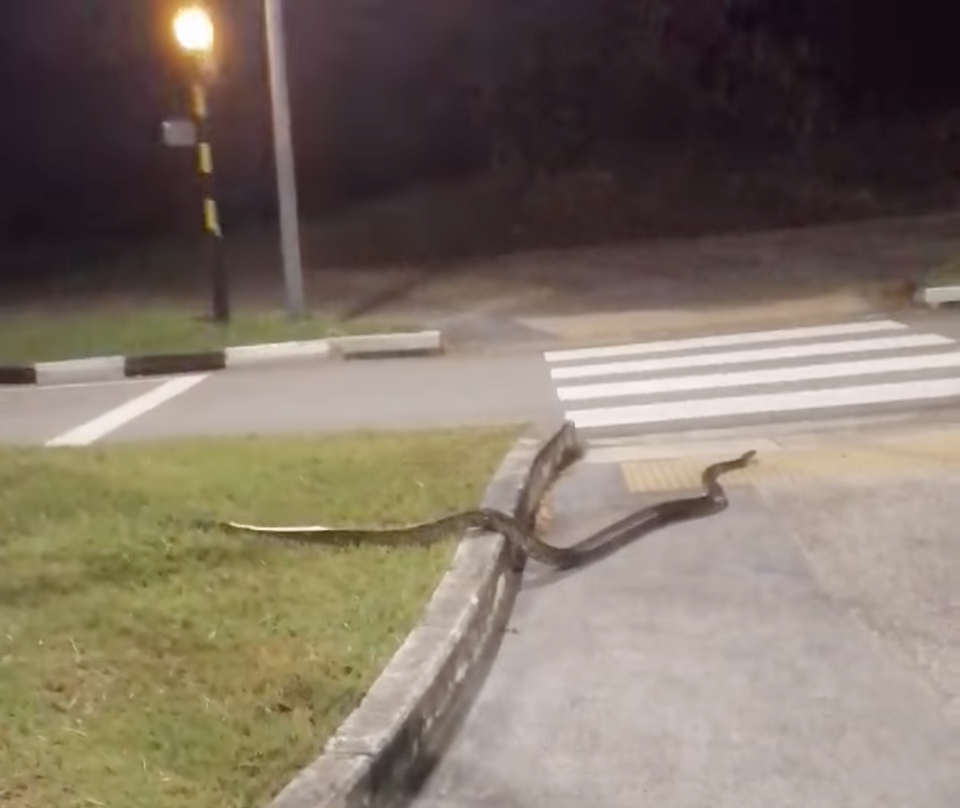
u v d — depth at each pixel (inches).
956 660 178.4
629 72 942.4
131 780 135.6
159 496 244.2
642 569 225.0
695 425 358.6
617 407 387.9
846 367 418.9
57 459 283.4
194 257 896.3
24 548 212.2
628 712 167.9
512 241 842.2
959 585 207.0
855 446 313.4
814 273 645.9
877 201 842.8
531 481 263.1
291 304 594.9
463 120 954.1
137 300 745.0
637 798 145.4
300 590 193.2
